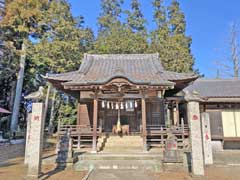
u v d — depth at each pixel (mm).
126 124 17406
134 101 15805
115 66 18562
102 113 17516
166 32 27562
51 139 22234
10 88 26281
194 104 8320
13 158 13117
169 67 25594
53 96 24984
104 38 28000
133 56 20359
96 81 13688
